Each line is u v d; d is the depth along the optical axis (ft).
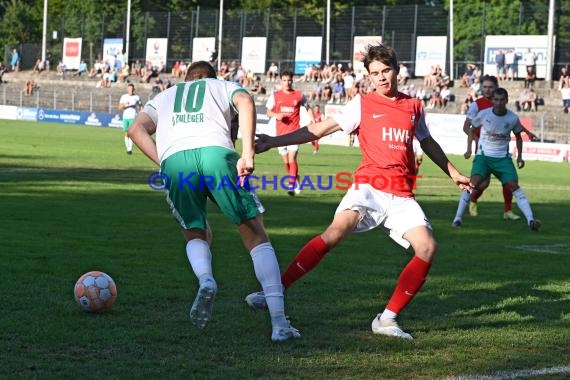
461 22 203.82
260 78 230.07
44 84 260.21
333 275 35.14
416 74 208.74
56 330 24.77
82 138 146.30
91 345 23.41
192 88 25.02
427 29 208.23
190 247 24.38
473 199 59.98
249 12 234.38
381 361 22.85
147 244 41.52
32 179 74.18
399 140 26.04
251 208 24.47
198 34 242.78
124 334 24.62
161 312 27.48
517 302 31.27
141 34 253.65
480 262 40.42
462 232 52.19
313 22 225.56
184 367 21.68
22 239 41.73
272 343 24.25
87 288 26.89
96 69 258.57
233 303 29.25
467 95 187.21
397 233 25.96
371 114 26.17
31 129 171.83
